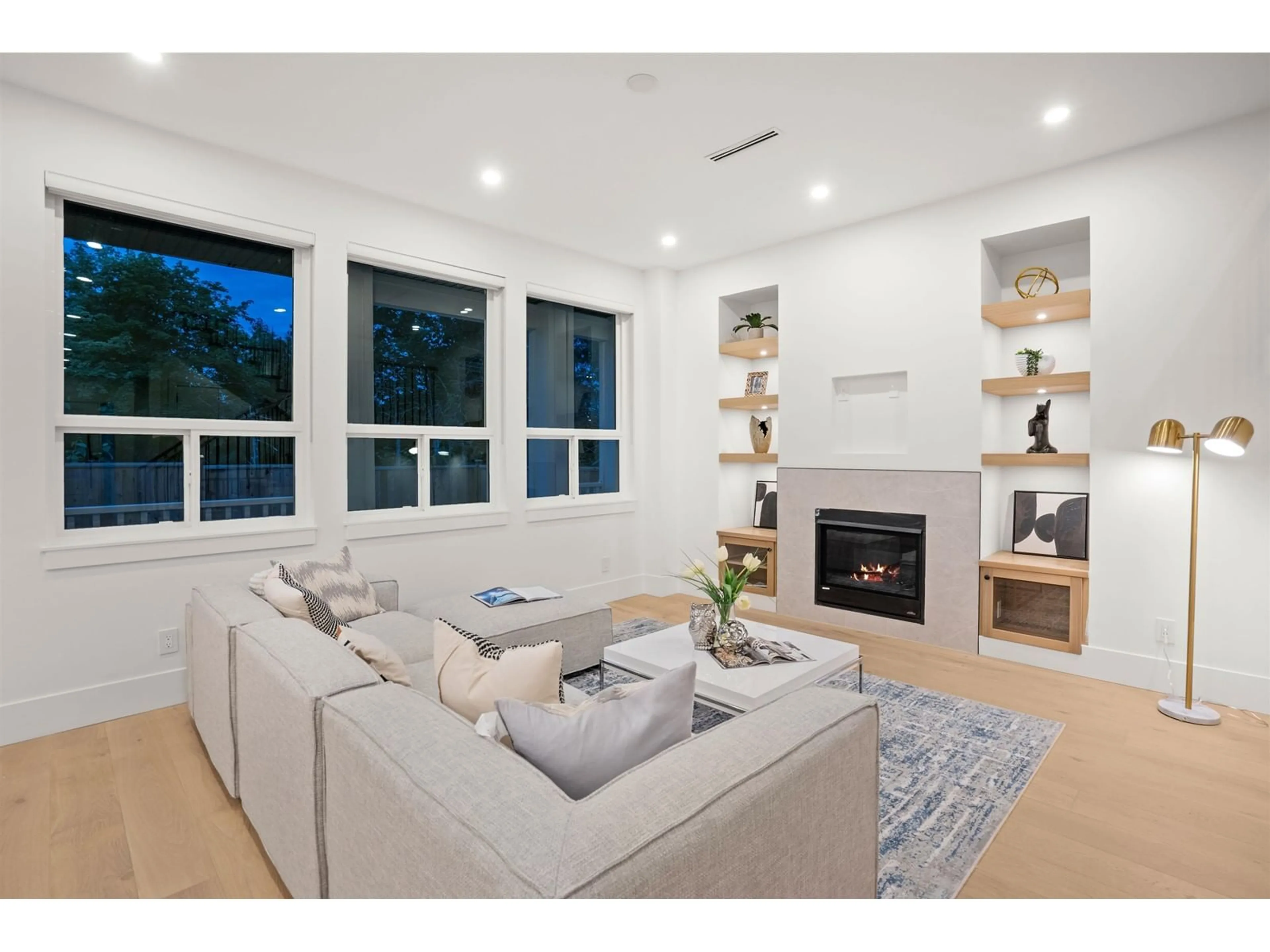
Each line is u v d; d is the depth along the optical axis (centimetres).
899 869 187
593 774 118
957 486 393
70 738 273
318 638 183
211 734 235
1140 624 331
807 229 446
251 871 186
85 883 180
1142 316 327
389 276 399
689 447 540
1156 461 325
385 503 398
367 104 281
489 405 450
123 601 295
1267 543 298
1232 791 232
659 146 321
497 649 158
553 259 475
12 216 266
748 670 260
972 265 385
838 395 452
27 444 271
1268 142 294
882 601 427
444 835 98
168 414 318
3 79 262
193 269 325
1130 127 306
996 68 258
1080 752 261
